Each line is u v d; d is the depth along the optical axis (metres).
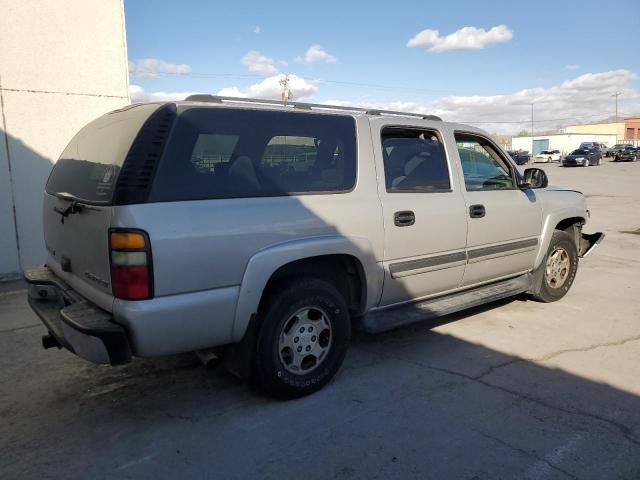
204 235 2.98
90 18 7.34
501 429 3.14
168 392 3.65
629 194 19.56
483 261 4.77
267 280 3.22
